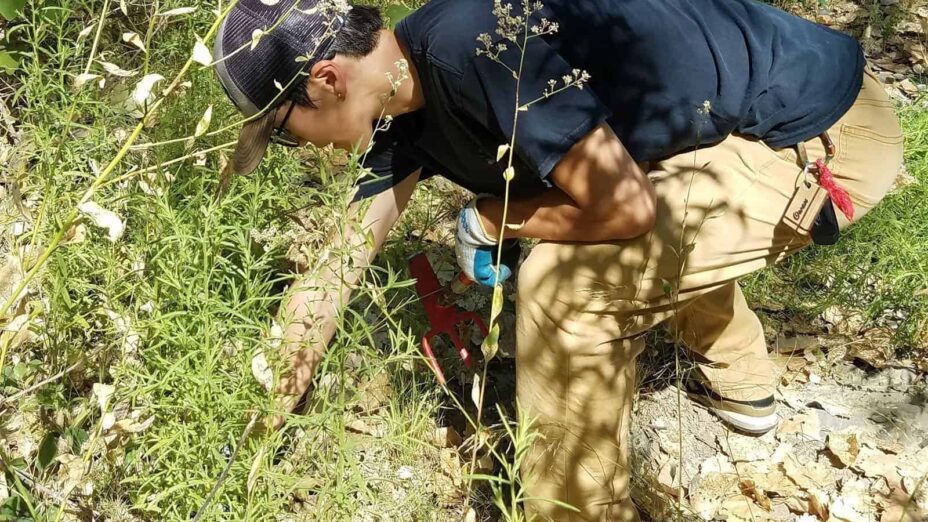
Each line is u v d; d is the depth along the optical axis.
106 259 2.35
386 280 3.04
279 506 2.08
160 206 2.18
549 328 2.07
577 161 1.86
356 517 2.36
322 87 1.96
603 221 1.92
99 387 1.92
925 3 5.38
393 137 2.26
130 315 2.23
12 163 2.71
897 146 2.24
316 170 3.21
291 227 2.96
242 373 2.06
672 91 1.97
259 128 2.03
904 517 2.59
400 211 2.45
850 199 2.18
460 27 1.85
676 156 2.10
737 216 2.07
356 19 1.96
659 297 2.08
